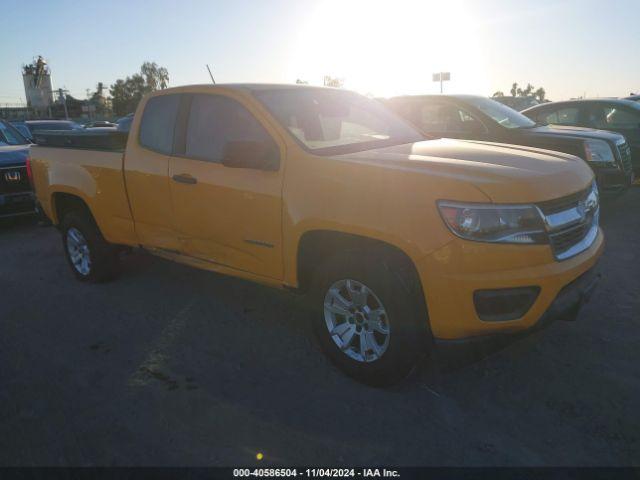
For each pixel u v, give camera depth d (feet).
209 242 13.87
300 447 9.45
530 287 9.85
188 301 16.35
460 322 9.82
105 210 16.49
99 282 18.15
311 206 11.34
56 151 18.07
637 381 11.11
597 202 12.47
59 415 10.59
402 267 10.46
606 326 13.57
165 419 10.35
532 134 24.27
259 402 10.83
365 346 11.15
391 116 15.96
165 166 14.48
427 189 10.04
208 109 14.01
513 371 11.66
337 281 11.27
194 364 12.46
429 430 9.80
